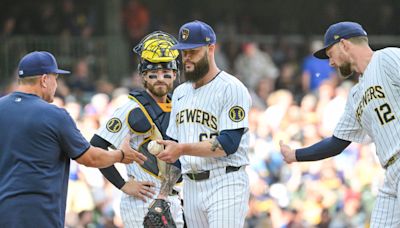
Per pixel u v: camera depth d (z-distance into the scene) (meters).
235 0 78.19
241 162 24.98
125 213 26.83
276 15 77.94
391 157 24.00
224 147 24.20
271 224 45.41
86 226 43.88
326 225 46.81
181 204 27.05
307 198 47.25
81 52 62.72
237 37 66.25
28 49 61.78
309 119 52.06
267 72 62.78
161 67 26.30
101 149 24.17
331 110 51.69
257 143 48.78
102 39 63.47
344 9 76.19
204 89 25.02
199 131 24.95
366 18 75.31
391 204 24.64
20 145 23.41
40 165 23.38
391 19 74.38
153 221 25.27
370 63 24.30
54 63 24.34
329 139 26.14
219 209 24.66
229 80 24.88
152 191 26.48
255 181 47.38
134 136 26.55
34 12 67.69
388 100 23.86
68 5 67.50
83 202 44.16
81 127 48.50
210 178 24.94
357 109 24.94
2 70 61.09
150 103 26.56
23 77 24.02
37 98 23.89
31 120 23.45
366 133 25.45
